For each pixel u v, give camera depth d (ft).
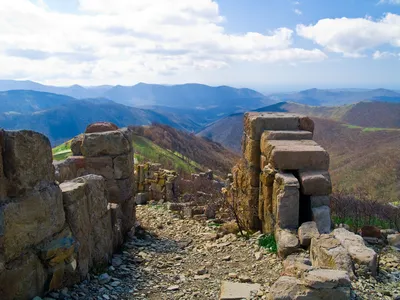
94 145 30.81
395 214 36.22
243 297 18.08
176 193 53.67
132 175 33.04
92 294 18.65
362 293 17.33
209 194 52.95
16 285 15.29
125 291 19.94
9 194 15.65
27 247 16.17
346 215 36.22
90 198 21.67
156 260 25.94
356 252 20.44
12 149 15.52
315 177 26.07
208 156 173.47
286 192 25.84
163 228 36.52
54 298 17.08
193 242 31.35
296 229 25.70
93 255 21.84
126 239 30.45
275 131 30.71
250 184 32.30
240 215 35.35
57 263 17.72
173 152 152.15
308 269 16.84
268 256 25.44
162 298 19.31
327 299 15.30
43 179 17.52
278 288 15.80
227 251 28.09
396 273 20.61
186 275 23.17
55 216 17.92
